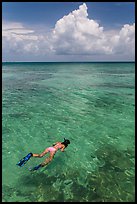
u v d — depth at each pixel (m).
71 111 17.86
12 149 10.78
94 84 36.59
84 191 7.53
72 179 8.24
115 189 7.64
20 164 8.86
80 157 10.02
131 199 7.14
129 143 11.60
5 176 8.38
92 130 13.52
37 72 77.56
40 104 20.33
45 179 8.22
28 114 16.84
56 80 44.47
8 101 21.58
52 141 11.85
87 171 8.81
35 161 9.57
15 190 7.55
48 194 7.36
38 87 32.88
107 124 14.60
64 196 7.26
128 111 17.81
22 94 25.97
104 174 8.60
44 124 14.52
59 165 9.27
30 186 7.79
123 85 34.94
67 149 10.83
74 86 33.91
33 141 11.81
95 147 11.11
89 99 22.80
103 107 19.20
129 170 8.91
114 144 11.48
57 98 23.39
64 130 13.47
